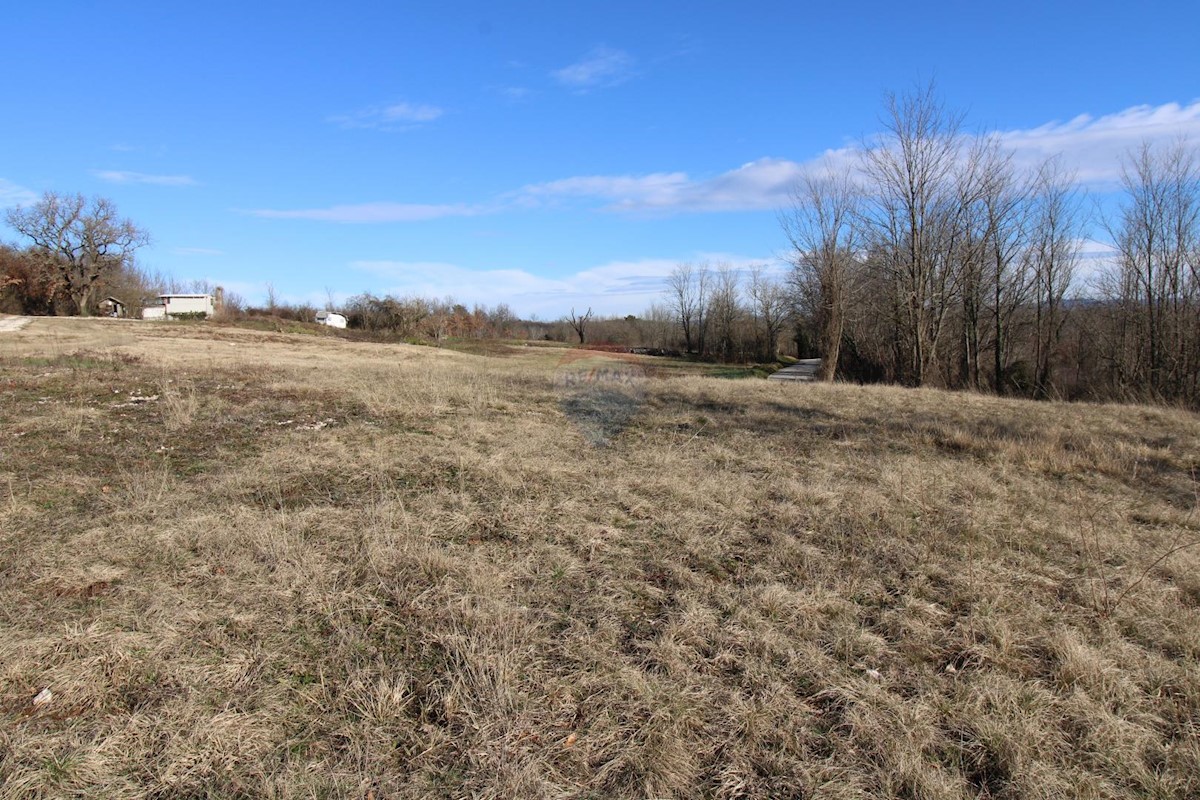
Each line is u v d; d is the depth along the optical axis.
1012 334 25.67
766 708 2.67
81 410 7.89
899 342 23.45
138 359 14.37
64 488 5.06
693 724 2.59
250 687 2.70
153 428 7.32
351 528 4.43
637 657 3.04
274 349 22.86
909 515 5.18
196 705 2.56
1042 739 2.53
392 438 7.27
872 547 4.45
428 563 3.86
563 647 3.07
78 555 3.82
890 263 22.62
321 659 2.91
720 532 4.68
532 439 7.47
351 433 7.51
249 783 2.21
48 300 44.47
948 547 4.48
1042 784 2.29
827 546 4.47
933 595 3.77
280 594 3.44
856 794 2.25
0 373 10.66
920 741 2.50
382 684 2.66
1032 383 22.50
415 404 9.49
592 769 2.34
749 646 3.14
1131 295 21.88
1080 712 2.70
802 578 3.96
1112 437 8.99
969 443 8.16
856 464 6.90
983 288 23.22
